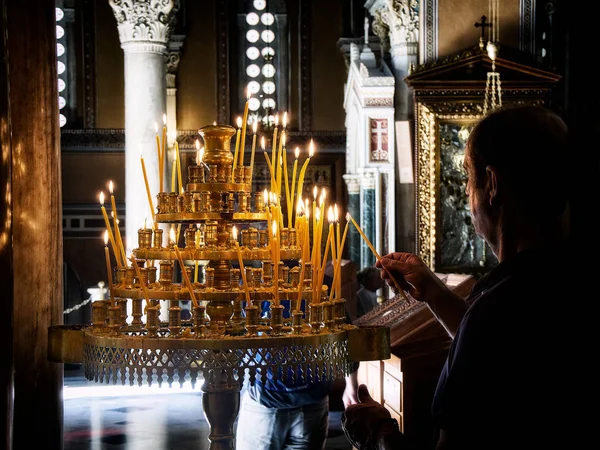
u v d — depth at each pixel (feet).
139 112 40.45
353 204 42.24
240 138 9.77
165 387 34.30
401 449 6.65
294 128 62.80
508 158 6.20
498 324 5.67
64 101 61.16
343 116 62.90
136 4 40.11
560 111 36.32
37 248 10.43
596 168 35.50
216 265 9.31
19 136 10.25
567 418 5.58
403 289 8.58
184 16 61.82
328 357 8.63
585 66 42.39
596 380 5.61
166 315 37.68
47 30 10.64
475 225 6.63
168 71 61.05
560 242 6.26
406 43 37.99
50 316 10.62
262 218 9.45
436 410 5.82
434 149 32.37
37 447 10.43
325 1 63.00
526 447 5.60
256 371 8.28
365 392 7.64
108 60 61.31
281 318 8.57
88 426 27.45
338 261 9.33
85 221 60.64
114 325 8.84
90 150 60.75
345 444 24.17
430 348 16.34
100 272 60.54
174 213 9.39
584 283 5.74
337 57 63.00
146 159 40.50
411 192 36.11
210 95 62.13
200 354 8.21
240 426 13.65
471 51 32.09
